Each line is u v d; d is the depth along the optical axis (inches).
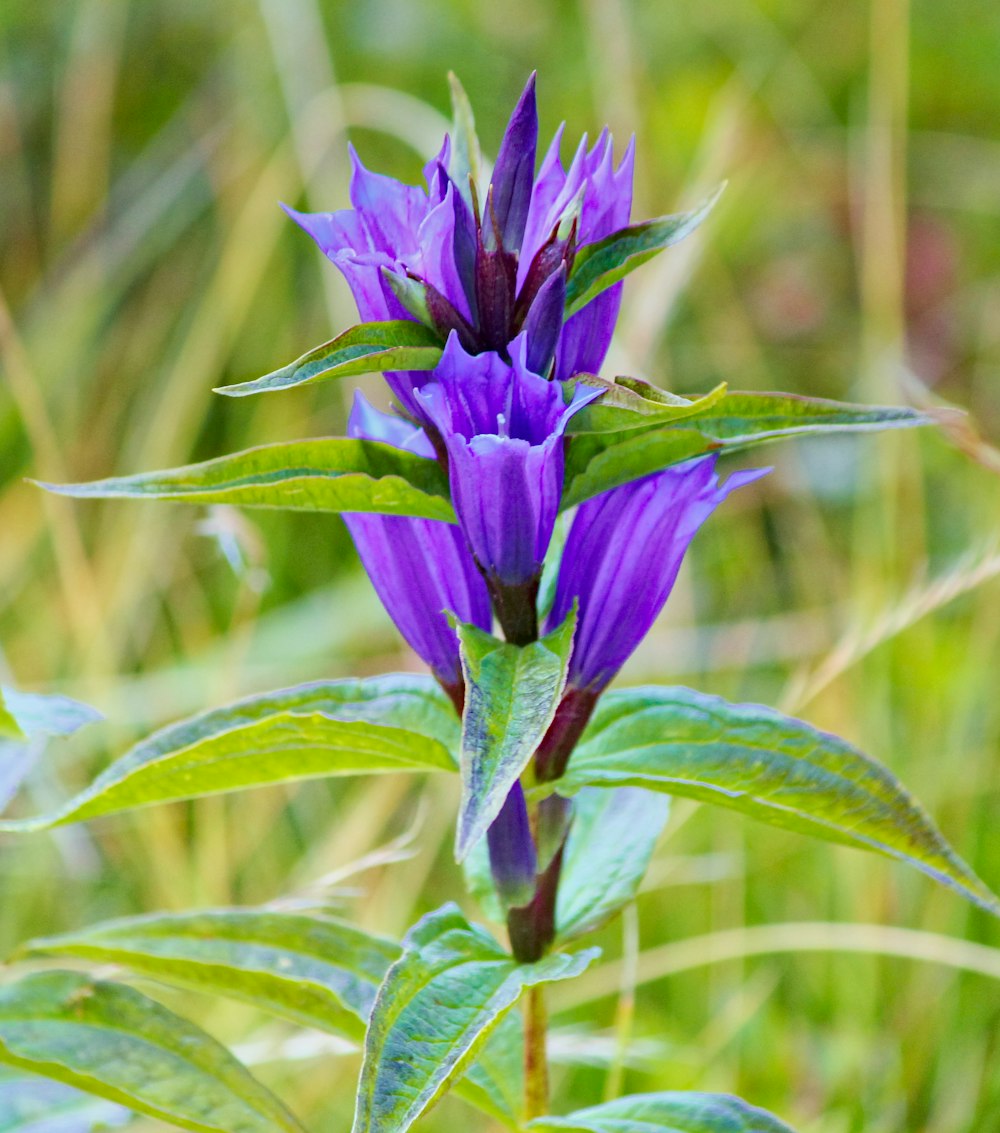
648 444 22.3
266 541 34.9
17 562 34.3
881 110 32.9
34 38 45.9
